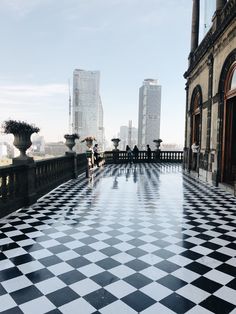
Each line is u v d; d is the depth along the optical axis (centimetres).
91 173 1507
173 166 2061
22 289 331
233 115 1077
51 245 470
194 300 311
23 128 711
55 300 308
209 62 1212
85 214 671
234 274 373
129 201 827
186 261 412
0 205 625
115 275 367
